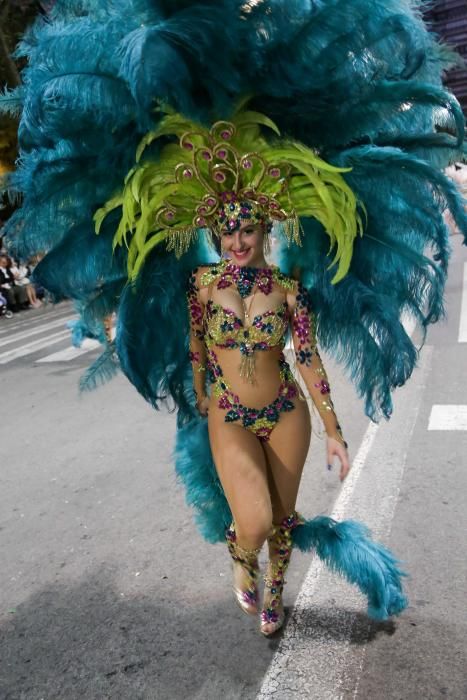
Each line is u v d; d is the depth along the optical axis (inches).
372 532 120.7
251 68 75.5
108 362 100.2
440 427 168.6
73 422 216.8
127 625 103.4
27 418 229.8
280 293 85.7
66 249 87.6
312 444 167.6
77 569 122.7
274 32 73.7
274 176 83.1
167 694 87.1
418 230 86.7
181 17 71.2
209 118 78.5
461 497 130.8
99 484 161.9
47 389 271.4
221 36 71.4
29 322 515.2
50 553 130.3
